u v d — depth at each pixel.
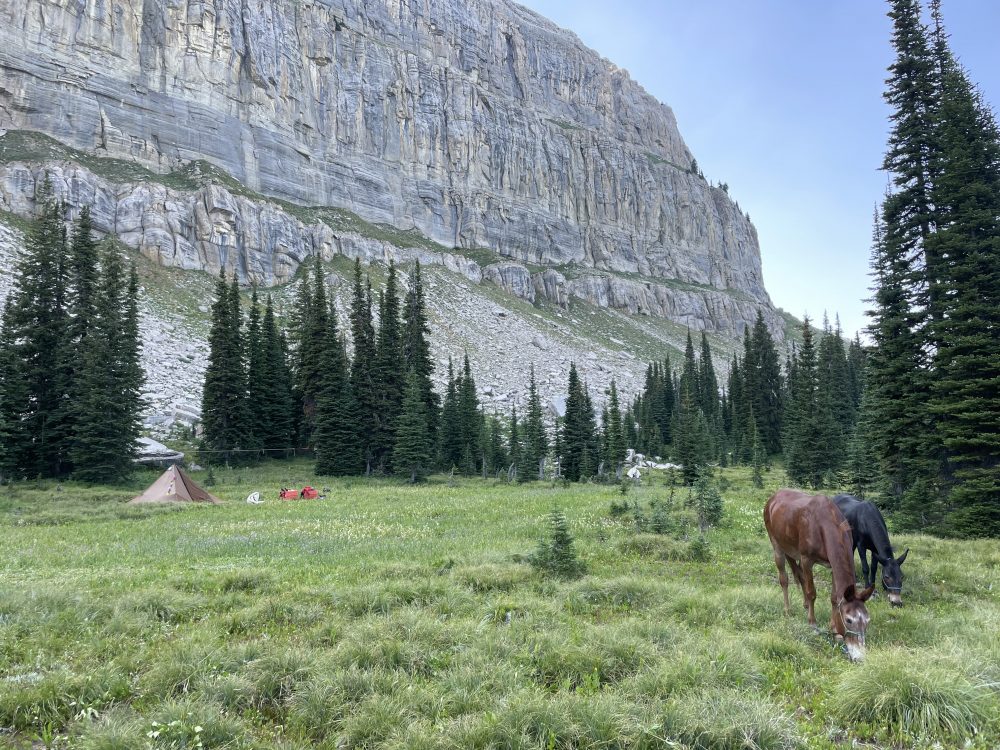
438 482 52.00
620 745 5.40
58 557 15.20
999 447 21.02
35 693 6.22
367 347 60.06
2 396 39.41
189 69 140.75
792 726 5.71
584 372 146.25
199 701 6.08
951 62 25.05
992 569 13.19
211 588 11.38
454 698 6.18
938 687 6.08
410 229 190.00
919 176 25.20
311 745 5.60
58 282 44.34
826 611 9.69
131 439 42.00
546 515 22.66
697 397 105.38
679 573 12.98
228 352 57.03
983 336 21.41
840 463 46.09
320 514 25.80
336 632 8.40
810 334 63.38
